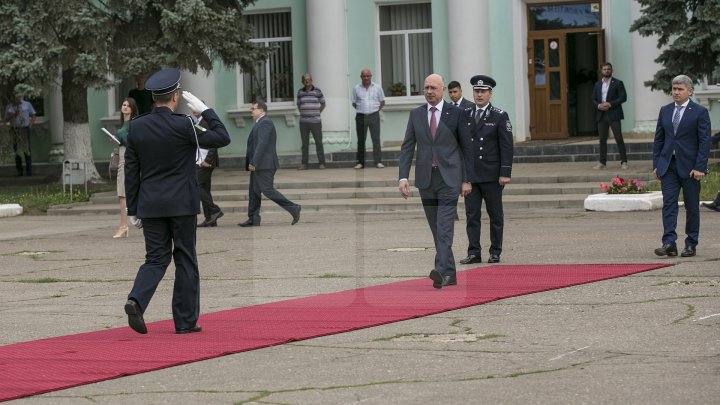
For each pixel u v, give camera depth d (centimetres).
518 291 1179
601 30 3041
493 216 1445
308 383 795
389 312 1084
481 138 1434
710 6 2386
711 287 1159
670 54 2481
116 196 2602
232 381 809
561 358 846
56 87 3008
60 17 2605
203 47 2656
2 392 791
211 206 2097
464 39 3097
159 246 1009
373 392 761
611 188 2142
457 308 1095
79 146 2850
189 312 1014
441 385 774
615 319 999
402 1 3219
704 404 700
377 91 2755
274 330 1009
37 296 1323
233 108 3288
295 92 3262
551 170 2575
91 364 880
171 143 999
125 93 3375
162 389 792
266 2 3281
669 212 1421
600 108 2536
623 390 739
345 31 3216
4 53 2573
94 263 1630
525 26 3114
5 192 2770
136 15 2747
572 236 1711
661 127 1424
